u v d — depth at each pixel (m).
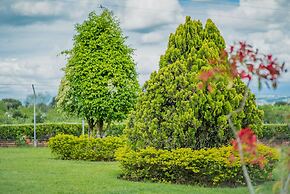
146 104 10.76
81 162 15.39
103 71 17.66
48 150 20.56
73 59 18.08
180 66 10.66
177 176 10.45
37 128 24.45
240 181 10.10
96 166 14.12
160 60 11.18
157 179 10.65
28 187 10.11
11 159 16.16
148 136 10.68
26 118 31.38
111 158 16.17
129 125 11.13
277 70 4.84
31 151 19.94
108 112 17.66
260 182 10.26
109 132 22.77
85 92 17.56
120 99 17.83
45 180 11.07
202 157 9.95
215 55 10.69
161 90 10.62
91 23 18.02
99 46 17.88
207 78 5.12
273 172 11.33
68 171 12.80
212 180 10.19
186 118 10.20
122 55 18.05
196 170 10.03
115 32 18.16
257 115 10.70
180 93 10.38
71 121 29.67
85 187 10.03
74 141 16.25
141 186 9.94
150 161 10.38
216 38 11.20
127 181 10.77
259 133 10.79
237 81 10.69
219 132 10.25
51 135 24.61
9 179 11.23
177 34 11.15
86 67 17.67
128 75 18.20
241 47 4.92
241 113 10.38
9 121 30.09
